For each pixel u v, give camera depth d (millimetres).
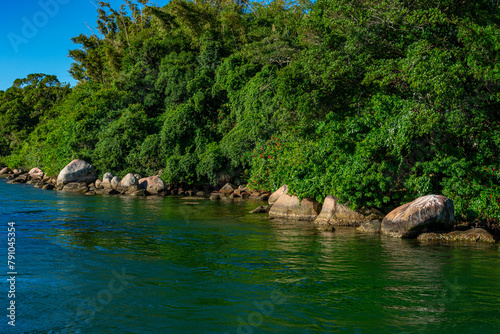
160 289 6926
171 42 44062
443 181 13594
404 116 13234
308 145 17703
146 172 33750
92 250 9828
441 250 10258
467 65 13062
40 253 9422
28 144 57312
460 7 13867
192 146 33438
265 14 41469
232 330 5305
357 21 15484
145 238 11547
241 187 29250
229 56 37094
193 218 16016
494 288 7094
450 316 5812
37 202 21188
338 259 9172
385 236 12219
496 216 12367
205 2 50625
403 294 6746
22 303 6195
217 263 8719
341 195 14055
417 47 13438
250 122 29625
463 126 13352
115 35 63000
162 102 40688
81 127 37812
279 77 18516
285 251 9984
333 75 15789
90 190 29672
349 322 5586
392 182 14500
